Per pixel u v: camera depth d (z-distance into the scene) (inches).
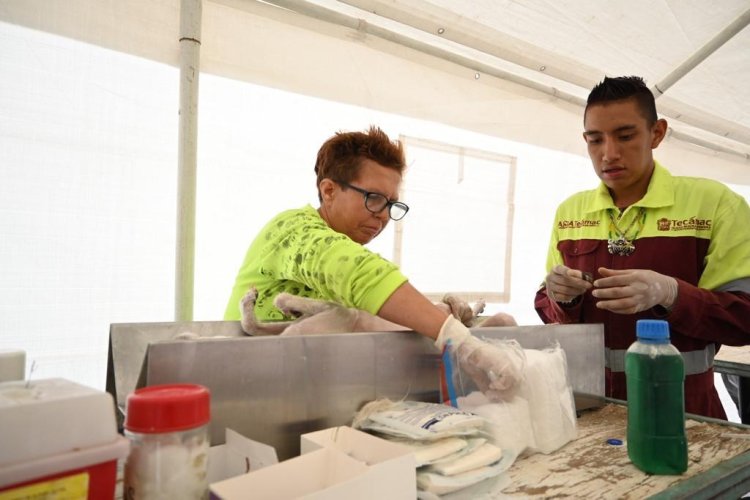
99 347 70.2
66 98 66.4
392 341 38.4
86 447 19.4
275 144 85.4
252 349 31.6
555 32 94.7
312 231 44.3
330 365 35.0
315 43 86.4
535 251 129.3
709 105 125.0
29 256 65.0
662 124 61.4
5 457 17.7
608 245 64.2
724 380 101.6
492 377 37.5
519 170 123.1
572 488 30.8
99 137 69.1
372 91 94.1
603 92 58.2
